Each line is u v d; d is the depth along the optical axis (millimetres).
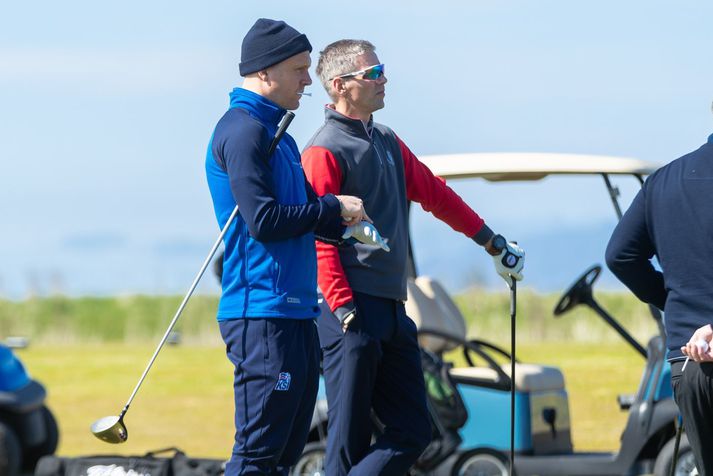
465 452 23906
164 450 21578
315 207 14211
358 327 16453
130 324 68938
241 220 14281
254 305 14172
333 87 16516
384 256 16562
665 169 14484
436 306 25344
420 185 17266
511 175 24812
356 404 16531
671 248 14102
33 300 71312
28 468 27359
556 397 24750
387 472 16438
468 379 24469
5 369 26453
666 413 23438
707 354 13359
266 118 14469
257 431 14188
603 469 23922
